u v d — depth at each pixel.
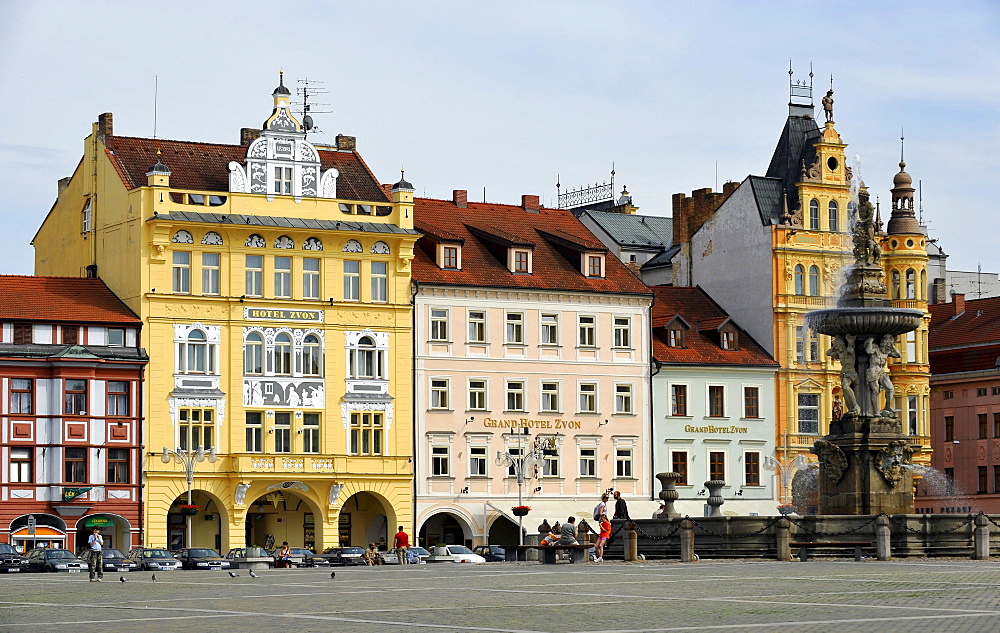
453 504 102.94
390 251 102.12
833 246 115.56
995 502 126.56
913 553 63.47
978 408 129.12
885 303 68.25
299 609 40.28
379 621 36.53
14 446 92.44
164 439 95.88
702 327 114.12
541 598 42.97
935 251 152.00
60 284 97.56
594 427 107.56
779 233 113.75
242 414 97.62
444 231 106.56
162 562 81.69
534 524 104.06
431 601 42.41
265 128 99.69
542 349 106.50
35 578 68.25
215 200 98.00
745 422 112.00
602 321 108.56
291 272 99.62
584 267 108.62
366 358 101.31
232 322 97.81
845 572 52.47
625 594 43.97
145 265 96.19
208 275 97.88
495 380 105.06
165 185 96.56
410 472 101.25
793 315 113.75
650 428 109.12
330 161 105.56
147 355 95.75
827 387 114.62
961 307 138.12
